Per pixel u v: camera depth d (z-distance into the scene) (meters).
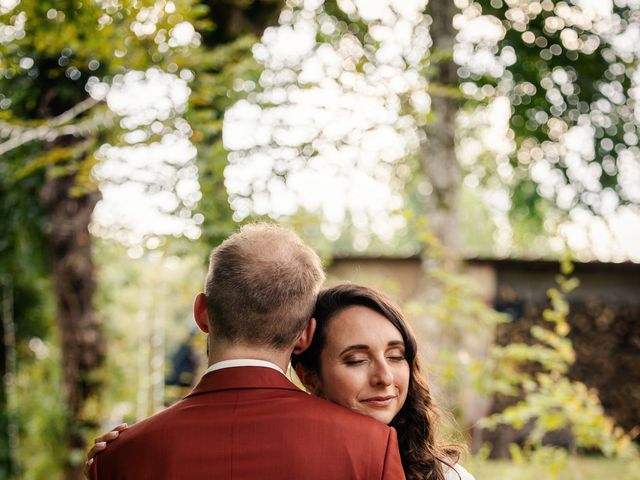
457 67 7.09
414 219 4.90
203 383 1.66
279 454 1.53
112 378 7.06
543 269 9.44
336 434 1.57
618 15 7.98
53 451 6.90
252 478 1.51
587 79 8.31
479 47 8.16
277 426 1.56
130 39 3.51
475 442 6.28
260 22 5.22
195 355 5.84
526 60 8.27
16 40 3.50
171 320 7.24
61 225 6.09
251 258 1.68
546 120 8.55
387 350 2.01
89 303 6.37
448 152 7.10
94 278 6.38
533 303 9.40
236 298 1.65
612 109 8.39
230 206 4.41
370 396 1.97
